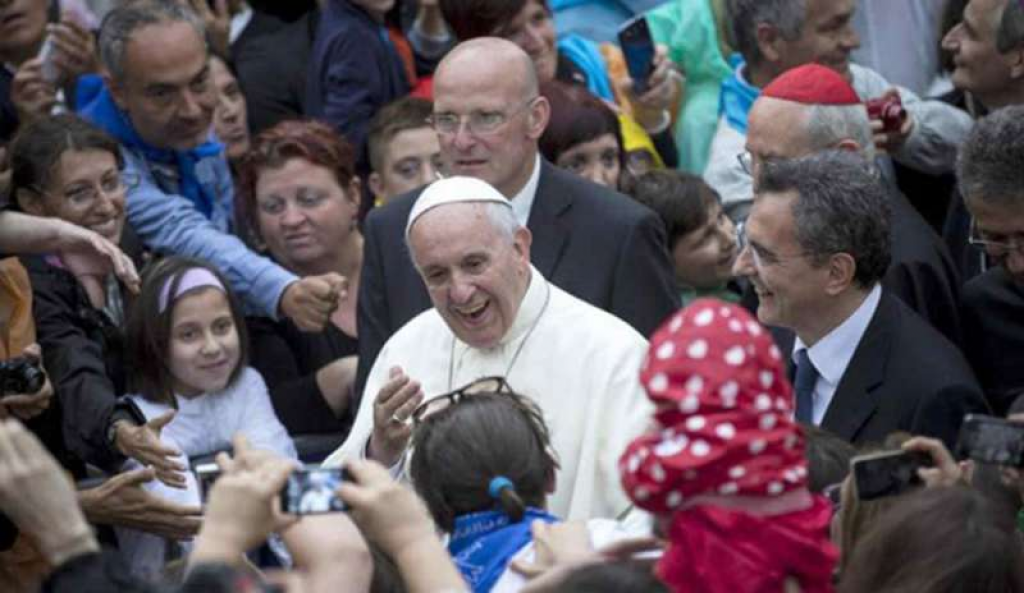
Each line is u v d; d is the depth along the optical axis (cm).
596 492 1692
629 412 1691
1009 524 1236
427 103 2356
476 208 1694
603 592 1021
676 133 2588
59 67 2422
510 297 1705
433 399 1591
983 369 1936
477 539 1330
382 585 1306
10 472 1031
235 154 2564
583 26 2719
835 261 1703
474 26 2358
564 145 2231
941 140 2305
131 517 1820
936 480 1302
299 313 2128
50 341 1950
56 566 1025
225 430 1980
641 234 1902
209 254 2200
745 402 1112
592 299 1884
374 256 1959
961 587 1184
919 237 1944
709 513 1123
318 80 2544
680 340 1121
